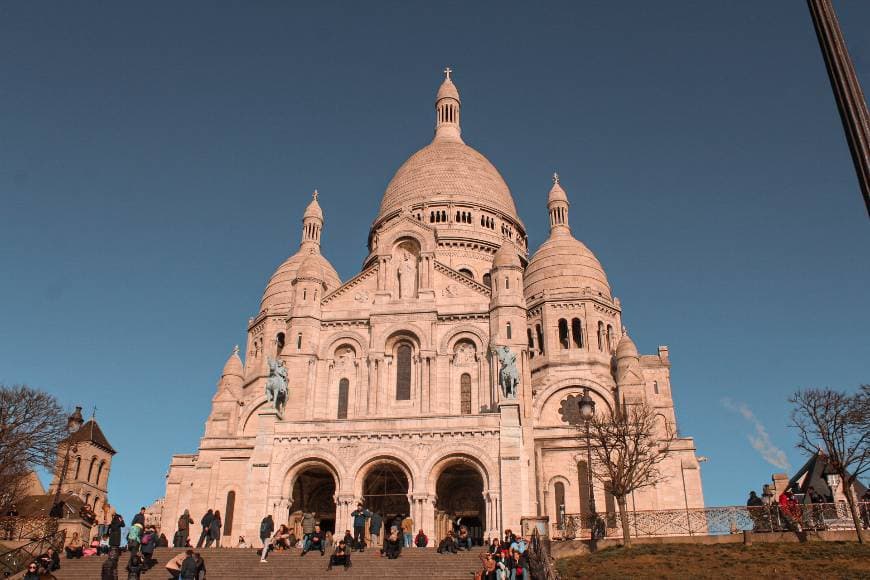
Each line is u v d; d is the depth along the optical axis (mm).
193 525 70250
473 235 91125
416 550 48188
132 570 40062
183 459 77750
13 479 63594
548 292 83688
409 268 72812
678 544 47812
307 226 94438
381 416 66625
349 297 72562
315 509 65500
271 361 63188
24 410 64875
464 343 69500
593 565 44250
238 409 81062
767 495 58875
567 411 78000
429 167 99000
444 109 111375
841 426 49812
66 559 46344
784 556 43094
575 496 70688
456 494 65125
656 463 69250
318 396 68438
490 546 47469
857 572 38969
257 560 46781
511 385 60688
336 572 43750
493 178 100125
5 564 45969
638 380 76938
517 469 57094
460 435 58844
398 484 64438
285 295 86938
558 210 92750
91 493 101750
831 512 49188
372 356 68750
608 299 84625
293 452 59875
